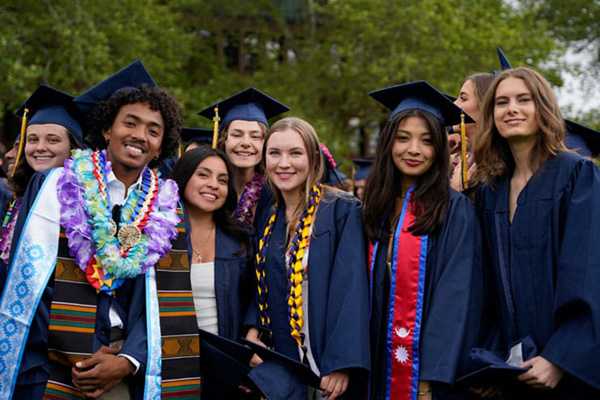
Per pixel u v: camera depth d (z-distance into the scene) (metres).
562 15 20.08
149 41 14.98
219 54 18.64
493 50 14.59
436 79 14.51
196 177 3.94
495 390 3.28
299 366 3.38
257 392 3.62
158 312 3.36
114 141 3.35
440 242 3.45
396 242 3.48
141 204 3.43
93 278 3.23
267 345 3.74
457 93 14.12
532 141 3.45
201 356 3.60
